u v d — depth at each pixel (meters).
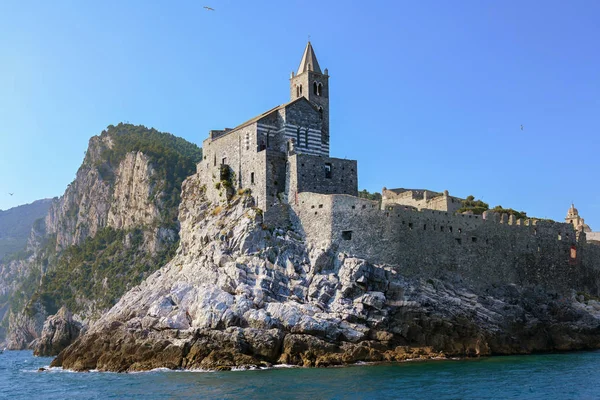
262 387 77.25
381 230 108.81
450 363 94.88
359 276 103.44
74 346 115.06
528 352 110.69
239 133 124.50
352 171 122.69
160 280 119.38
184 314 101.25
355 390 75.25
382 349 98.56
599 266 139.50
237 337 93.56
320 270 106.88
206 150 134.12
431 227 112.81
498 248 121.06
